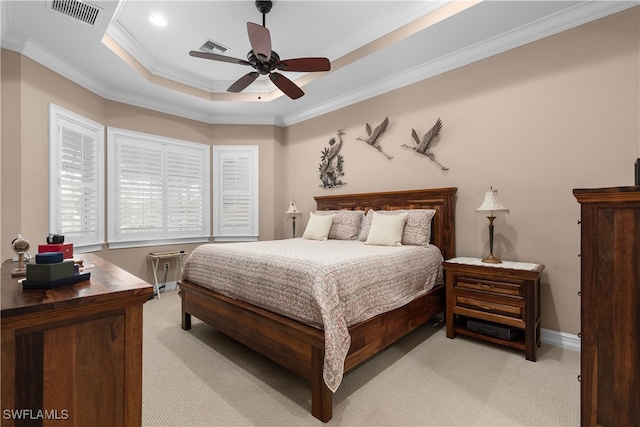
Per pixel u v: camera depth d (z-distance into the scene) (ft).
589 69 8.09
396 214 10.68
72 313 3.02
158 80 12.96
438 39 9.63
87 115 12.02
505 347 8.44
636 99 7.48
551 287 8.67
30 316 2.77
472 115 10.26
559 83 8.56
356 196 13.28
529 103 9.08
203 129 16.56
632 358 3.81
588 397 4.12
